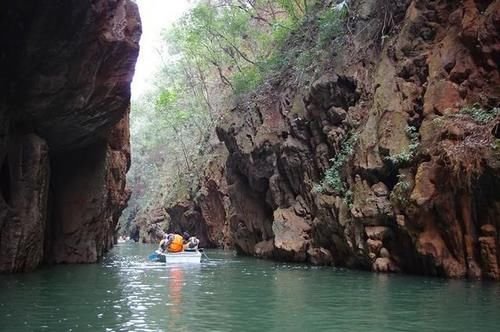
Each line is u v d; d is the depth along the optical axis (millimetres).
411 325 8617
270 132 25594
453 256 15016
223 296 12070
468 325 8594
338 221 19703
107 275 16906
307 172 23047
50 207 21500
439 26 18062
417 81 18016
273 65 27859
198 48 39469
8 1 13938
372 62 20547
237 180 29703
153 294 12398
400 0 20281
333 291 12758
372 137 18234
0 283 14234
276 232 23531
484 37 15594
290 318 9266
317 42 23984
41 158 16625
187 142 51375
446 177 14766
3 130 14977
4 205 15312
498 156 13688
